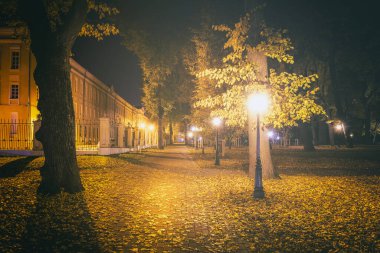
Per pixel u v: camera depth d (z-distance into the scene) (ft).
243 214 28.91
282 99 41.09
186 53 94.53
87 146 114.83
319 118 152.76
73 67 163.02
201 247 20.71
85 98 185.78
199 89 93.76
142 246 20.72
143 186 44.80
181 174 59.41
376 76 143.13
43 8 35.22
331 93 151.12
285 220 26.89
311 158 100.27
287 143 209.56
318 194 38.14
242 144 265.75
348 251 19.95
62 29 35.76
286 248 20.57
